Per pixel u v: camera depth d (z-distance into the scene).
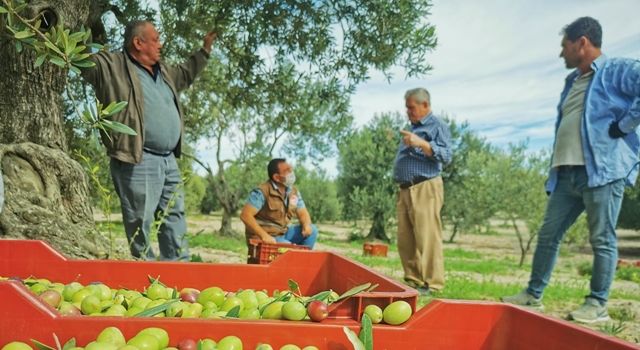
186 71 5.77
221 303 2.29
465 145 26.25
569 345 1.57
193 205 36.38
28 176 5.06
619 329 5.11
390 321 1.75
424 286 6.64
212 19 8.22
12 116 5.22
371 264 12.06
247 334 1.64
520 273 12.67
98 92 4.88
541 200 19.19
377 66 7.57
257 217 6.12
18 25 3.03
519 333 1.74
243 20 7.71
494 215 25.83
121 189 5.02
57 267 2.61
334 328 1.67
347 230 33.53
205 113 15.98
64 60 2.68
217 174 21.66
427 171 6.52
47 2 4.99
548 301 7.08
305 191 37.03
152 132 5.01
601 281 5.48
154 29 5.05
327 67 7.97
